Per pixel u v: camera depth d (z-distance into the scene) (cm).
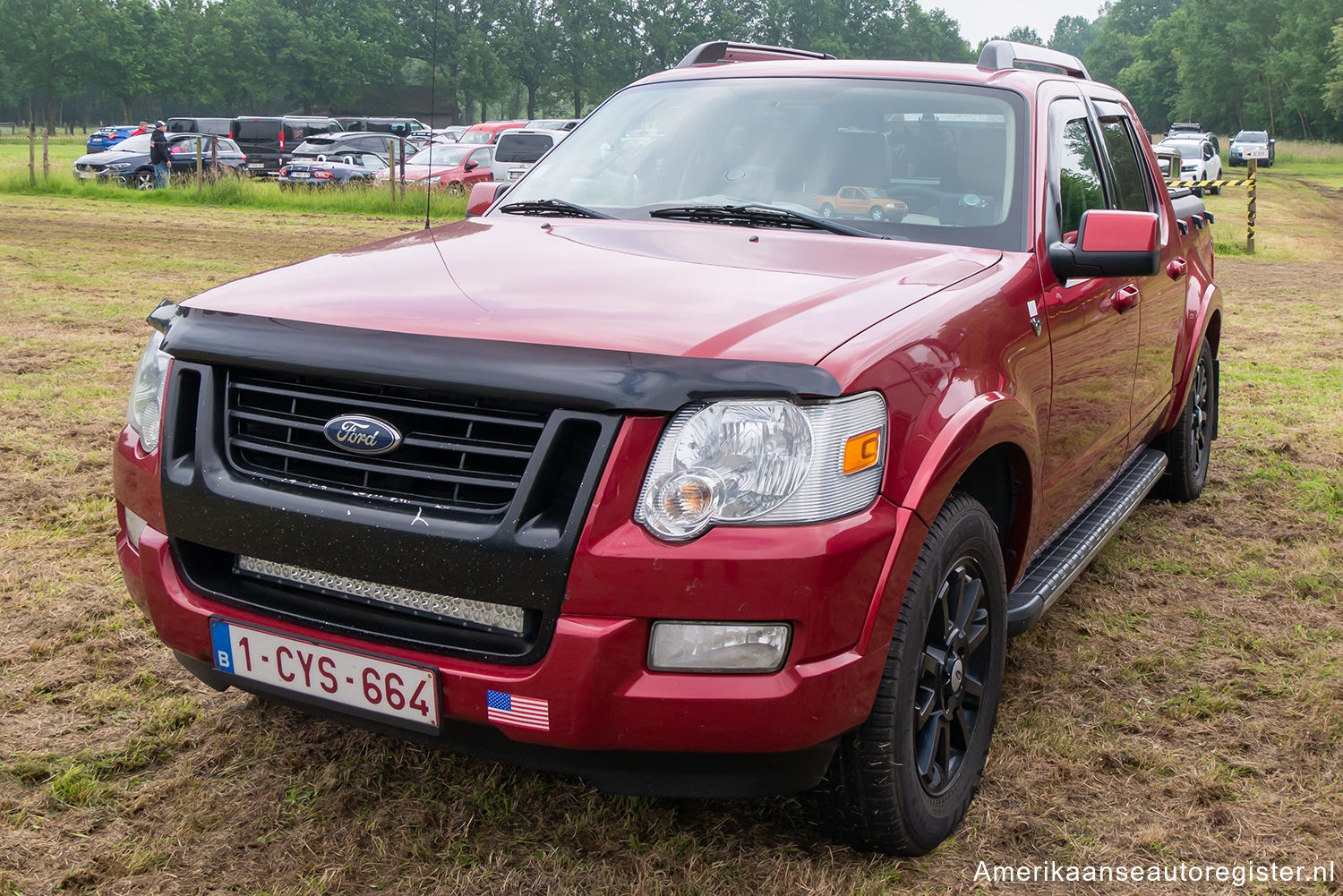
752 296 242
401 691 218
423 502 215
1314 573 437
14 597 376
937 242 307
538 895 236
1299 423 680
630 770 213
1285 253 1761
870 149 335
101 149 4909
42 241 1477
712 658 205
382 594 222
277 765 282
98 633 353
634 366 205
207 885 236
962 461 236
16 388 666
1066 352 310
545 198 361
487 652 211
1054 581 313
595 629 202
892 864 249
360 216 2073
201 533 234
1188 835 265
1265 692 339
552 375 206
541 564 203
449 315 228
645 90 396
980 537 254
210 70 10275
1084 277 304
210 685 252
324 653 224
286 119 3478
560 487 207
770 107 359
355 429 219
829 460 209
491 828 259
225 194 2255
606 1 11800
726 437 204
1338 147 6344
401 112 10544
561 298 239
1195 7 9462
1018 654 362
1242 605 407
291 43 10319
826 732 213
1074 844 260
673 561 201
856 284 258
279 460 231
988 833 264
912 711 235
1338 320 1093
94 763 279
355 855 247
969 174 323
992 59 364
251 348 230
